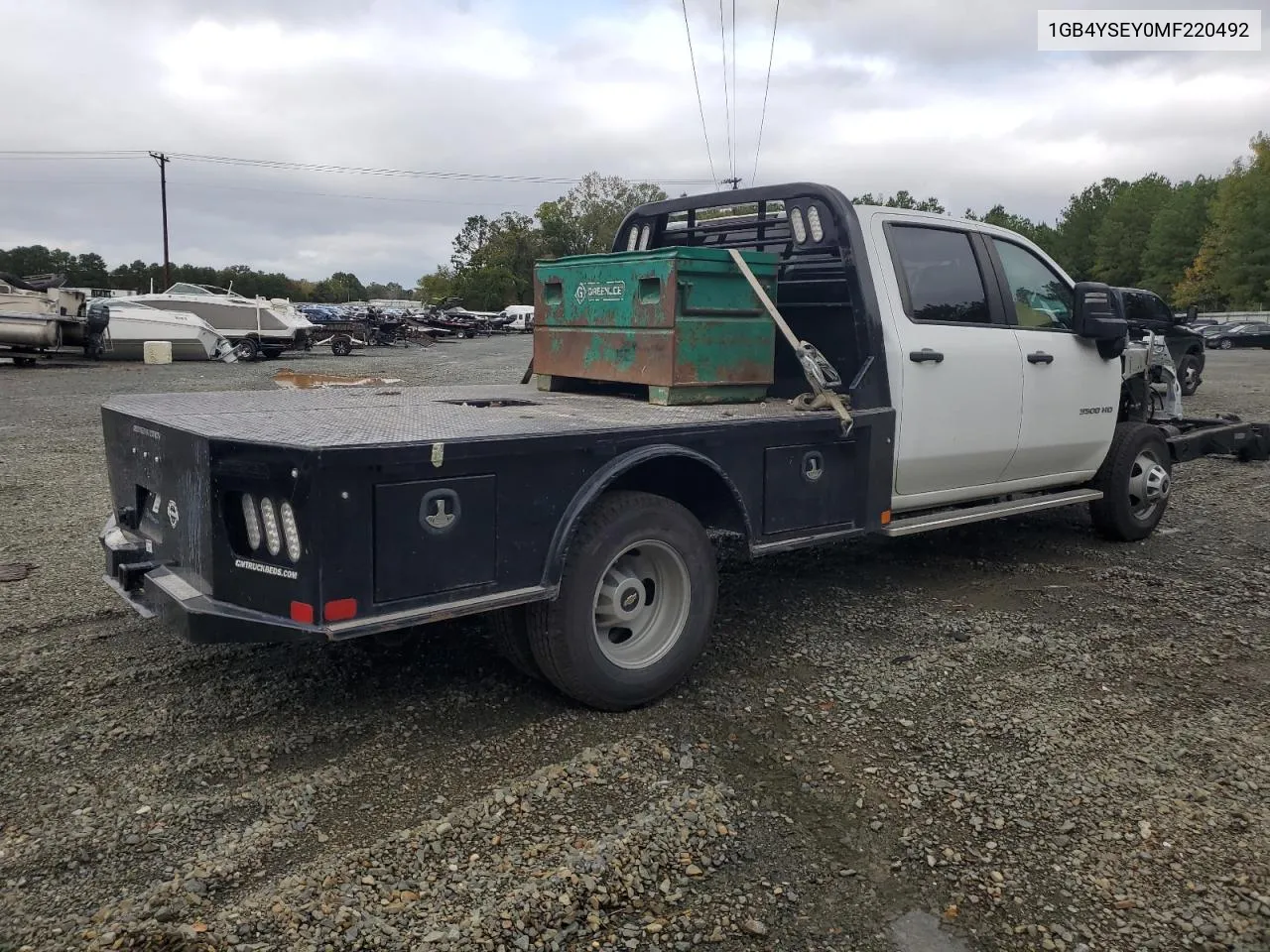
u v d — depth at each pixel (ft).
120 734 11.96
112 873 9.14
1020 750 11.71
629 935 8.39
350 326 100.27
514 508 11.38
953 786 10.87
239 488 10.48
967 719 12.54
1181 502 26.63
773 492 14.38
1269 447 27.09
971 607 17.26
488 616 12.91
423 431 11.28
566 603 11.99
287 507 10.05
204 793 10.58
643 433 12.53
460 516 10.90
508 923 8.46
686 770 11.23
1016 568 19.80
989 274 18.47
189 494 11.24
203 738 11.89
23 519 23.61
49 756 11.39
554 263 16.84
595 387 17.17
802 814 10.32
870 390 15.81
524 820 10.09
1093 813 10.31
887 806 10.47
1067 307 20.43
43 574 18.84
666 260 14.49
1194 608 17.13
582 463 12.01
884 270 16.46
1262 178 203.21
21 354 73.31
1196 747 11.79
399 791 10.69
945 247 17.83
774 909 8.79
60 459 32.22
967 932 8.51
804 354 15.06
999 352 17.97
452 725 12.35
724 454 13.58
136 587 12.03
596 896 8.86
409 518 10.48
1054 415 19.29
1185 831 9.96
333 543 9.96
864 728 12.33
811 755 11.62
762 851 9.66
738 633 15.90
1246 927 8.52
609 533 12.28
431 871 9.19
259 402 15.23
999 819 10.21
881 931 8.53
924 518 17.33
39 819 10.02
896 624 16.34
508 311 191.62
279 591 10.28
